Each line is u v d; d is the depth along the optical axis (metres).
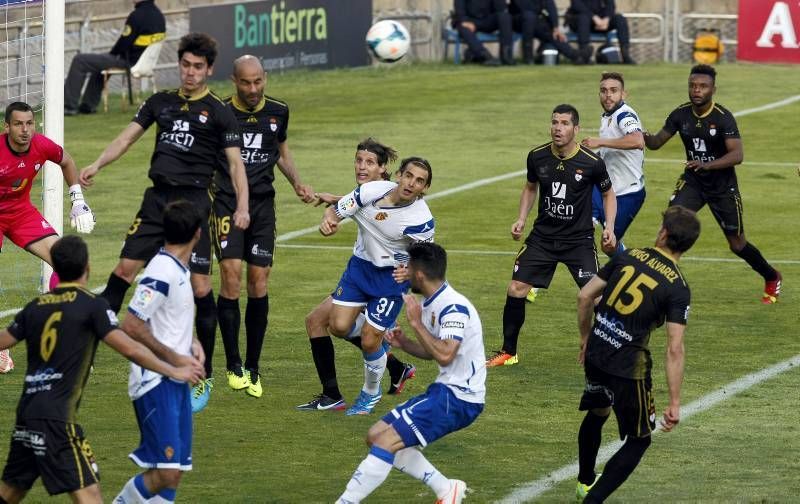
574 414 30.80
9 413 30.52
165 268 22.50
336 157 66.31
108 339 21.33
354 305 30.34
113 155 30.28
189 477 26.14
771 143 70.75
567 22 97.19
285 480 26.05
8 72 52.81
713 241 51.53
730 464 27.14
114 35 87.44
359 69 96.56
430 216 29.97
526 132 72.88
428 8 102.19
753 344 36.88
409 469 23.89
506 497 25.08
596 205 42.25
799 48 96.44
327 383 31.09
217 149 30.31
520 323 34.91
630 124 41.00
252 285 32.06
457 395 23.61
